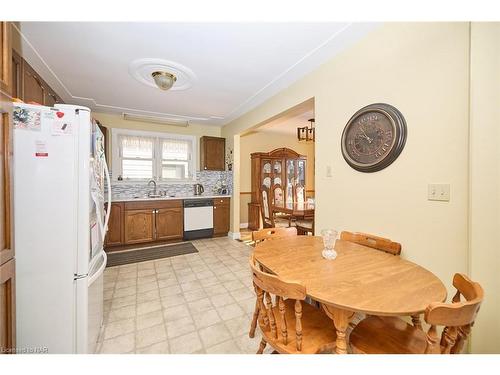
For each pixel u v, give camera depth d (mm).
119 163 4164
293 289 960
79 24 1663
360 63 1853
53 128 1253
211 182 4992
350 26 1696
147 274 2779
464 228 1274
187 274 2789
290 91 2730
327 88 2184
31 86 2258
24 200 1202
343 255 1419
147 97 3182
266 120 3318
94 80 2625
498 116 1132
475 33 1188
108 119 4051
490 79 1151
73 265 1296
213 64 2268
